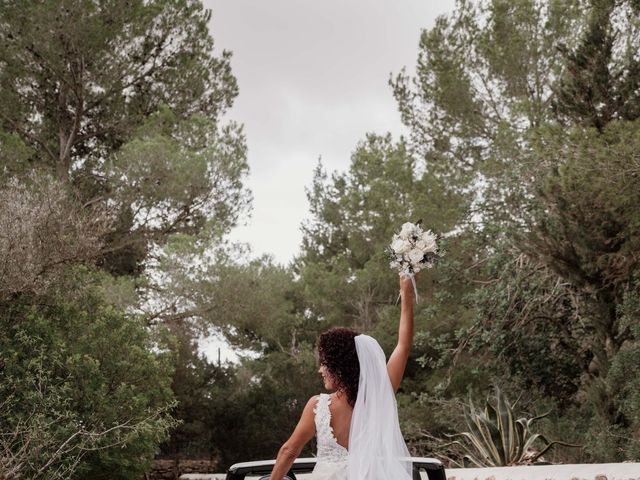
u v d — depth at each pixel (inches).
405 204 1240.2
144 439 481.4
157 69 1109.1
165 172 971.9
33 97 1045.8
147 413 493.0
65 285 499.2
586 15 951.0
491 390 824.3
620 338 677.9
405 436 794.8
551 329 764.6
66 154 1041.5
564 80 719.7
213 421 1143.6
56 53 991.0
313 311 1318.9
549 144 609.3
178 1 1091.9
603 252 599.2
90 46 994.7
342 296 1229.1
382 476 148.9
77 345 494.9
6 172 806.5
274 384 1185.4
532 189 705.0
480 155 1149.1
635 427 588.7
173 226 1031.6
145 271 1046.4
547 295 729.0
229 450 1139.9
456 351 784.3
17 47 983.6
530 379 752.3
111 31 1007.6
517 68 1061.8
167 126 1068.5
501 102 1110.4
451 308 1013.8
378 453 150.0
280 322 1161.4
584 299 697.6
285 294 1322.6
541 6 1059.9
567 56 681.6
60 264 491.8
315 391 1154.0
